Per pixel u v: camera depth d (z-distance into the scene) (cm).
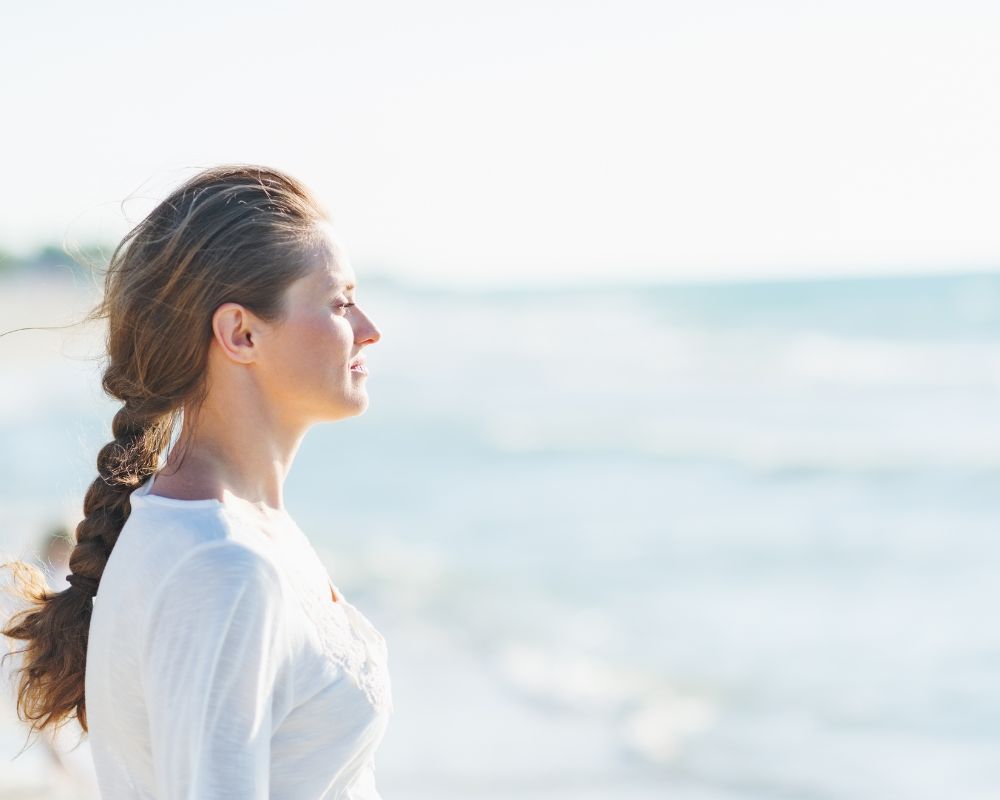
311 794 179
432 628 1199
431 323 6888
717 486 2211
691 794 773
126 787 179
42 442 2258
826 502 2014
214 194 185
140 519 176
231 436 187
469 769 794
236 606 163
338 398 190
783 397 3481
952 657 1123
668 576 1495
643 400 3616
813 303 6425
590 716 927
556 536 1769
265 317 184
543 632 1204
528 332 6066
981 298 5953
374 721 185
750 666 1104
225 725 161
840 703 988
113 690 174
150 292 184
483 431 3058
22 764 445
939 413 3006
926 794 790
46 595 201
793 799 782
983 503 1936
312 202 193
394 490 2236
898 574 1482
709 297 7919
